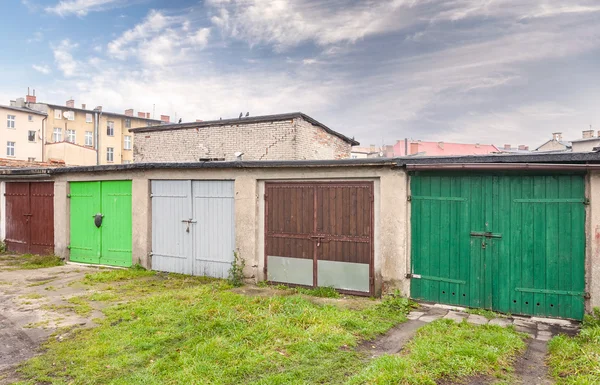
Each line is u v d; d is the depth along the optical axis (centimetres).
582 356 432
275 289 782
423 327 542
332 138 1686
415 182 694
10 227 1250
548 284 604
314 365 431
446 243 672
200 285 809
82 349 486
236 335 511
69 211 1110
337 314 593
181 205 934
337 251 758
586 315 565
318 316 578
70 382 407
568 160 568
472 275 653
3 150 4025
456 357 432
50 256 1112
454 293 665
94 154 3878
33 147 4259
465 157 632
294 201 801
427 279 684
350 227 747
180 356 457
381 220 709
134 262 986
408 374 388
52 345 503
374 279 725
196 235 916
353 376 398
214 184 895
